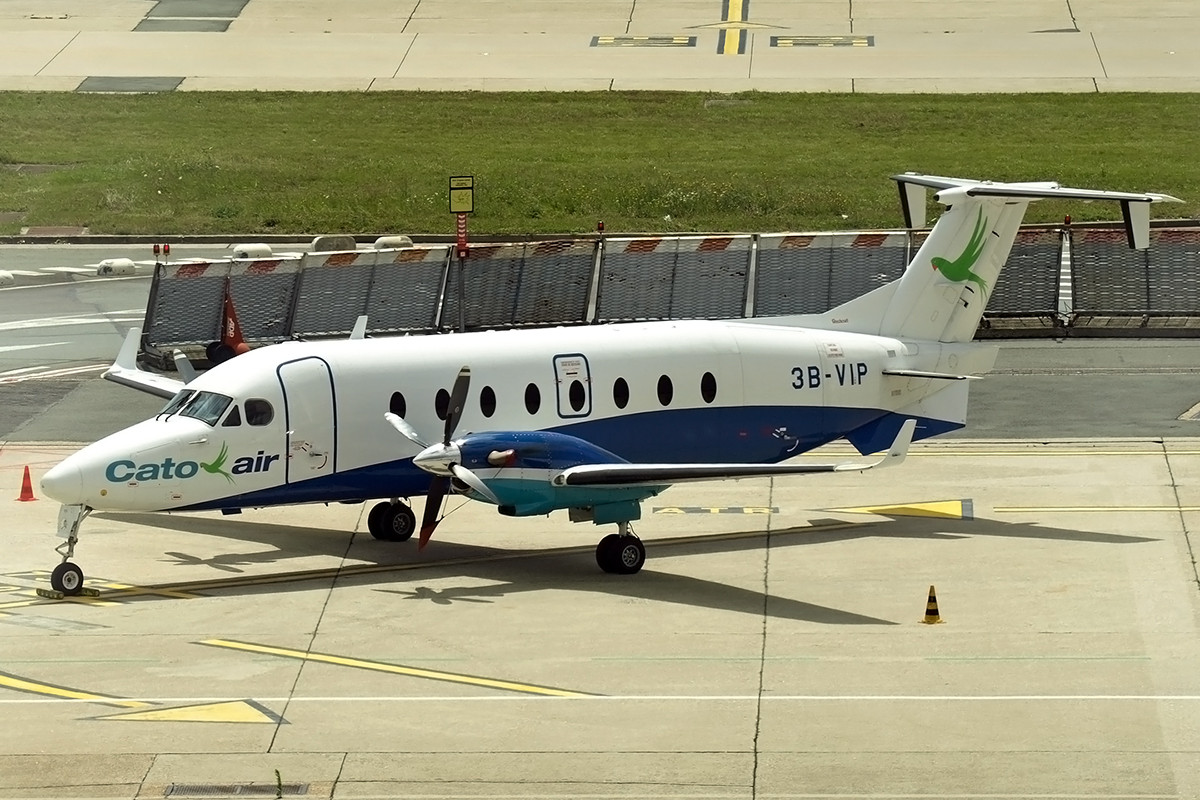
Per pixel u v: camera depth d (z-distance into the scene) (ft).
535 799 205.98
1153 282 538.88
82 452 302.86
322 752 221.46
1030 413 446.60
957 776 211.20
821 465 299.38
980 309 382.22
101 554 329.93
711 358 349.20
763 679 250.16
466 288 533.96
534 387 332.39
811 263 533.55
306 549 335.88
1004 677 249.75
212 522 357.82
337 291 522.88
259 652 265.54
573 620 282.97
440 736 227.20
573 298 537.24
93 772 214.90
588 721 232.53
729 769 214.69
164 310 509.35
